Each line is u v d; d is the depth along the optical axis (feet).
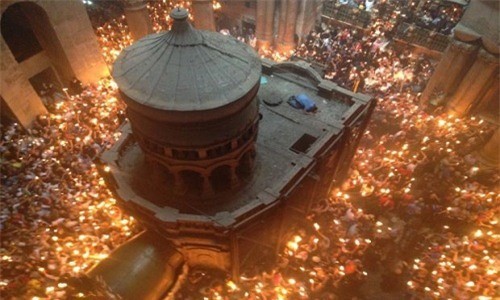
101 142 74.02
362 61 97.04
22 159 70.90
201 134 41.75
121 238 59.41
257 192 51.24
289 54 107.14
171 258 51.47
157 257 49.98
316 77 64.69
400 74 91.45
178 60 40.27
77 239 59.47
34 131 78.95
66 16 80.64
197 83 39.73
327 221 66.39
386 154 75.46
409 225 66.90
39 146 73.00
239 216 45.70
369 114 63.77
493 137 72.13
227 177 51.24
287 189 50.37
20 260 56.80
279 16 102.58
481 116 81.66
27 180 66.13
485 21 71.87
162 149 44.47
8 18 84.43
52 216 61.52
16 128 79.05
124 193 49.24
